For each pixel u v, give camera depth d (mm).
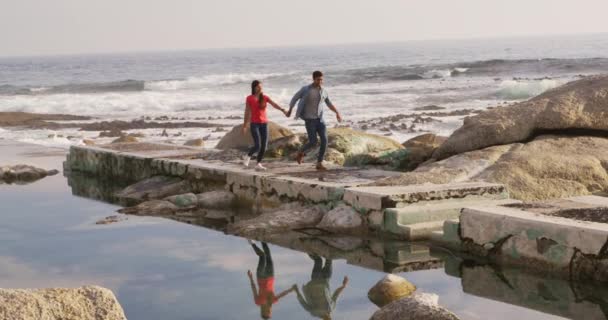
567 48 167875
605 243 7930
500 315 7078
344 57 167750
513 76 61875
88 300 5500
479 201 10945
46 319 5234
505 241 9023
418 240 10406
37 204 14203
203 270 9008
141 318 7152
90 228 11766
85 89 70000
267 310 7367
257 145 13977
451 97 44656
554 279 8273
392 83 61688
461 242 9688
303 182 12258
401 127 28094
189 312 7320
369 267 9062
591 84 14398
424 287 8117
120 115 42562
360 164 15883
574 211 9062
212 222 12172
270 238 10852
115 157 17625
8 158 21625
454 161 12836
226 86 69438
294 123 31109
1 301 5188
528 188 11648
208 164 15055
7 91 69062
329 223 11250
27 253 10047
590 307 7273
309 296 7844
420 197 10727
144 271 8984
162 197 14719
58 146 26641
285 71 109000
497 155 12781
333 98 46719
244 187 13508
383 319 6492
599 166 12141
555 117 13516
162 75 110500
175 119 37531
